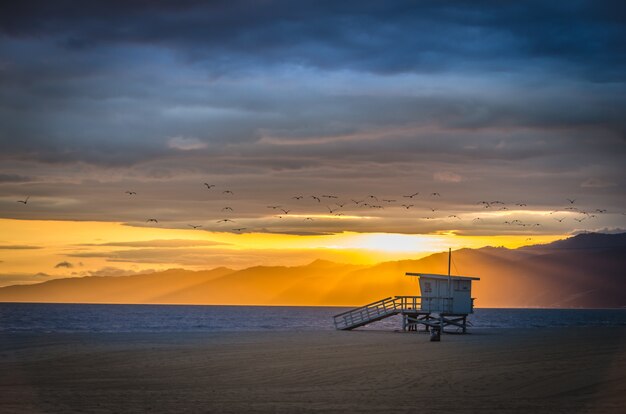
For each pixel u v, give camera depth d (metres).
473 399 25.45
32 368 35.00
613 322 152.25
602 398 25.81
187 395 26.30
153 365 36.56
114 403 24.38
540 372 33.72
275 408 23.55
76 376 31.91
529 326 110.81
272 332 71.50
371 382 30.00
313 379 31.02
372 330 76.00
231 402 24.70
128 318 139.88
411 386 28.81
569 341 58.72
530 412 22.94
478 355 42.91
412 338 60.19
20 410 22.88
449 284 69.12
